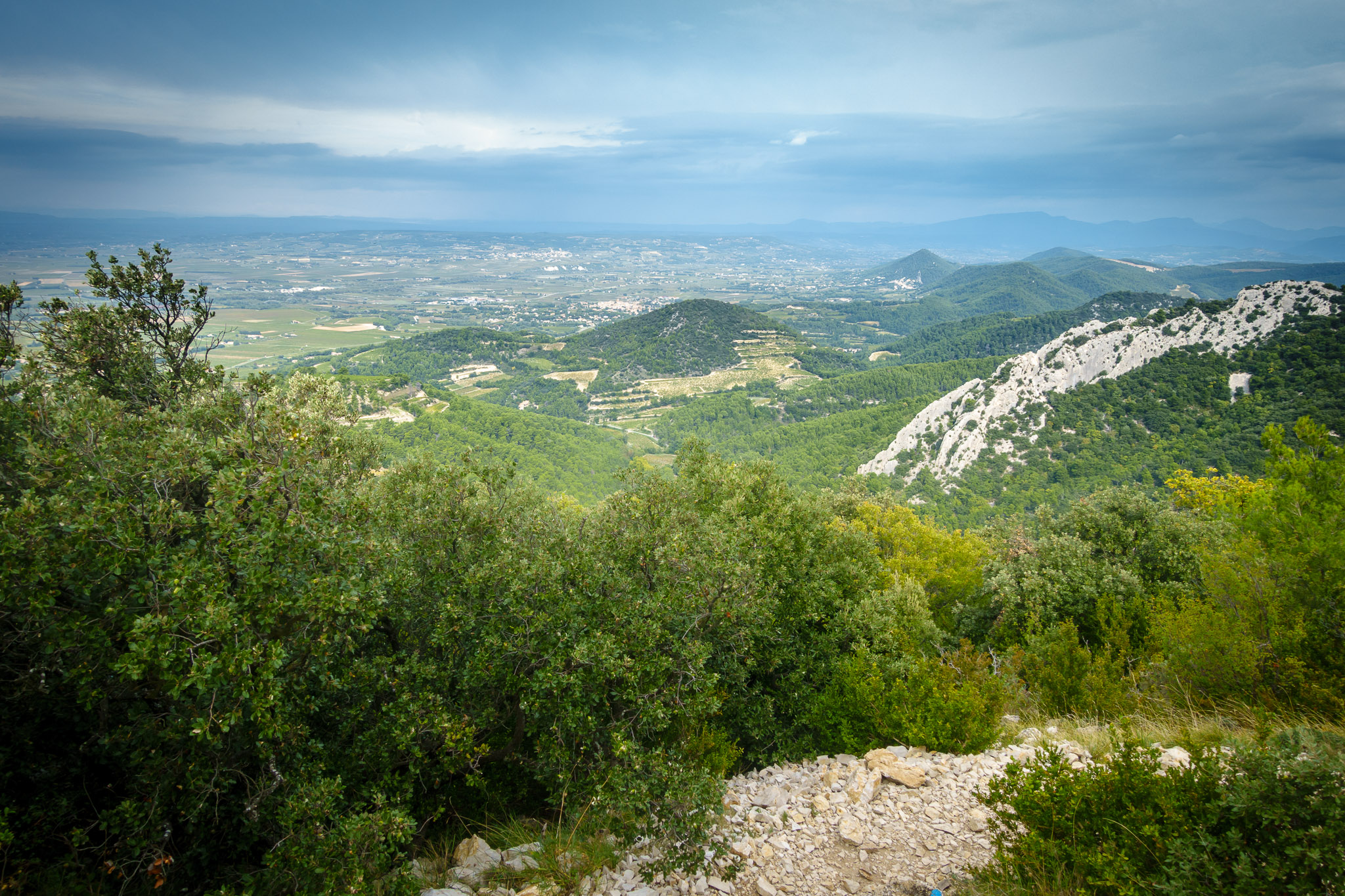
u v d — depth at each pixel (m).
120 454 8.26
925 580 28.95
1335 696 9.96
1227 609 13.12
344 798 8.31
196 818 7.61
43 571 6.57
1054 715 13.31
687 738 11.17
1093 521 24.03
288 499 8.15
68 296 12.54
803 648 15.89
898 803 9.03
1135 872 5.65
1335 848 4.82
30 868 6.95
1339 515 11.69
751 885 7.56
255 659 6.75
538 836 9.26
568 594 10.91
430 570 10.79
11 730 7.28
